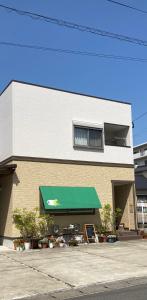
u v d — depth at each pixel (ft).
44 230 63.36
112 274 39.65
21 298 31.48
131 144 75.56
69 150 68.08
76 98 70.18
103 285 35.47
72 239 64.18
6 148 65.57
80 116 70.18
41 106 66.18
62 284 35.91
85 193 67.77
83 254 53.01
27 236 61.26
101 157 71.51
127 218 74.69
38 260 48.73
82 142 69.87
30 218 61.82
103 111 73.05
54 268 43.21
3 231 65.41
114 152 73.26
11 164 62.03
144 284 35.09
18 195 62.08
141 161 174.09
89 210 68.69
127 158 74.64
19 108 64.13
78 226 67.10
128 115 76.13
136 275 39.04
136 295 30.63
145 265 44.39
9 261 48.52
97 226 69.00
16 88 64.34
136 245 62.34
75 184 67.72
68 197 65.36
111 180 71.92
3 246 63.72
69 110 69.10
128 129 75.77
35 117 65.36
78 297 31.35
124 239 69.36
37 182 64.08
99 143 71.87
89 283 36.06
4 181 66.28
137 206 80.53
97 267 43.39
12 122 63.26
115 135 78.54
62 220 65.82
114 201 75.00
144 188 88.28
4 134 66.90
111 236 66.85
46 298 31.42
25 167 63.31
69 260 48.26
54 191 64.69
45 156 65.41
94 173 70.23
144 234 71.67
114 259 48.60
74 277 38.63
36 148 64.75
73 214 67.00
